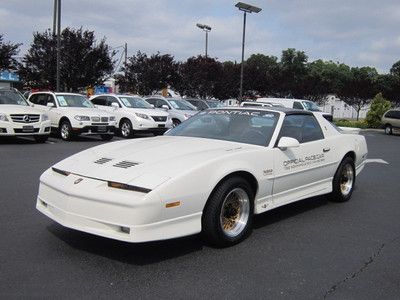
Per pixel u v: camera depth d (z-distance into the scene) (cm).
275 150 551
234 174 492
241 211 506
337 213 657
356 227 588
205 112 654
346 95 4781
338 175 700
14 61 2961
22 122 1404
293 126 609
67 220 439
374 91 4778
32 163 1021
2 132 1380
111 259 439
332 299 375
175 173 436
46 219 561
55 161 1064
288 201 588
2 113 1380
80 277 396
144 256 450
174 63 3619
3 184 771
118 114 1822
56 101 1680
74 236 498
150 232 414
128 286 383
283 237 533
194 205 445
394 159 1415
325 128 681
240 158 498
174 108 2133
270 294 379
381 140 2412
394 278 423
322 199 747
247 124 591
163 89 3472
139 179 426
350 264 455
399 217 648
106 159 480
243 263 445
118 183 423
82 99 1762
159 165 452
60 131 1628
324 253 484
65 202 440
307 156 612
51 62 2741
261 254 472
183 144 531
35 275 397
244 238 520
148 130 1795
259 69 4347
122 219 410
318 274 426
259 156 524
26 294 362
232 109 637
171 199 423
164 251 466
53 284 381
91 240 488
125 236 410
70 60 2744
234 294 377
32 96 1764
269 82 4388
